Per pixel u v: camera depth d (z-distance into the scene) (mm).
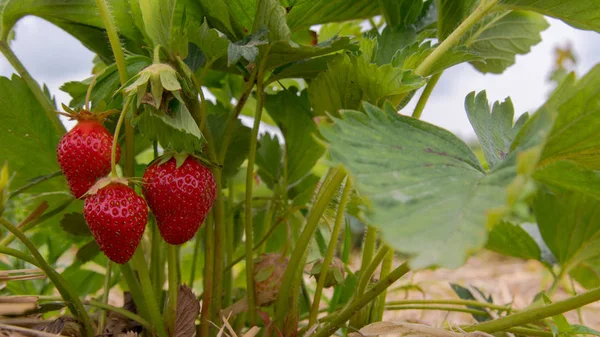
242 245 467
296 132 404
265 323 323
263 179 433
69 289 303
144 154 542
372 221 179
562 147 229
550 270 433
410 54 302
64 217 329
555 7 295
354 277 392
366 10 348
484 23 397
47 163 364
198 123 293
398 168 203
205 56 313
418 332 296
